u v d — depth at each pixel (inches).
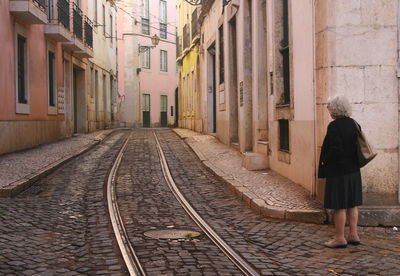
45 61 740.0
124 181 448.5
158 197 380.2
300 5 356.8
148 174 487.8
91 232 279.9
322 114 314.3
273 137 452.4
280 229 285.4
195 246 248.8
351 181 248.1
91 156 625.3
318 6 317.7
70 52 898.7
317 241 261.3
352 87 303.1
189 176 476.4
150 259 226.5
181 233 276.4
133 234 273.1
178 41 1346.0
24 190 402.6
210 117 889.5
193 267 215.0
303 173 362.6
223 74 745.0
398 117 303.3
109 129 1290.6
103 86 1282.0
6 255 234.7
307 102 346.3
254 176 433.1
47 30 735.1
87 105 1048.2
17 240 261.4
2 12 563.5
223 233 277.0
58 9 741.3
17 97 613.6
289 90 416.8
